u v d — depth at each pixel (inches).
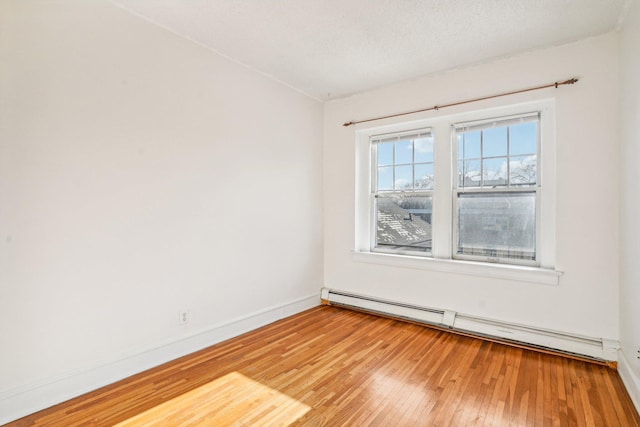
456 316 124.7
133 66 91.7
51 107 77.0
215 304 113.8
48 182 76.7
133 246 92.1
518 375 91.2
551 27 96.7
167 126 99.7
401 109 140.5
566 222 105.7
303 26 97.8
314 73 130.8
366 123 150.8
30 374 74.4
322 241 164.1
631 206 83.7
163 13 91.7
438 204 133.6
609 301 98.9
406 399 79.5
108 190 86.9
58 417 72.4
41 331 75.9
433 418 72.2
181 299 103.7
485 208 124.6
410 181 143.1
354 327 130.0
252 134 126.7
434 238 135.1
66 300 79.8
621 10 88.0
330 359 101.2
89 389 83.0
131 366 91.4
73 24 80.4
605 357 96.7
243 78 122.6
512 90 114.8
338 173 160.4
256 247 128.9
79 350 81.9
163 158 98.8
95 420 71.3
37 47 74.9
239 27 98.4
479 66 121.6
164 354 99.0
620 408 75.5
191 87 106.0
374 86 143.6
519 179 117.5
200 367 95.7
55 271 78.0
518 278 113.5
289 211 144.3
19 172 72.7
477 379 89.0
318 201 161.5
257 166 129.1
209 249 111.7
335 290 159.8
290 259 145.2
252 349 108.4
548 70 108.7
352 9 89.2
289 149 143.9
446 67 124.2
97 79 84.6
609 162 98.8
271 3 86.9
